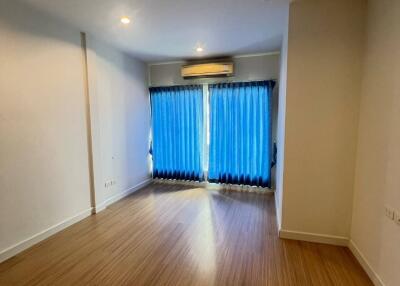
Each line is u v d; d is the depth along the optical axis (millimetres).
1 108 2160
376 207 1918
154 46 3680
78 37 3025
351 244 2365
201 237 2676
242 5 2383
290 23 2359
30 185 2443
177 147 4715
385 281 1771
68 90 2893
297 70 2396
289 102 2453
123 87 4020
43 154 2578
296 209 2561
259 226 2947
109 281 1950
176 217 3236
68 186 2928
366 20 2170
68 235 2717
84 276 2012
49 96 2635
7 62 2201
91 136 3262
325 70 2324
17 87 2291
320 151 2422
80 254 2334
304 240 2561
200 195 4172
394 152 1695
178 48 3783
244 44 3613
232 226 2953
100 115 3467
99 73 3418
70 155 2947
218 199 3963
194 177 4672
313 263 2174
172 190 4465
